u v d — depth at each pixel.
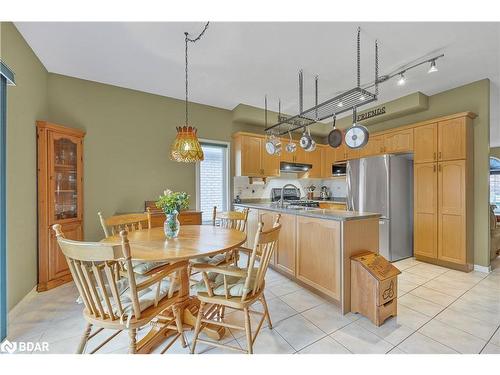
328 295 2.20
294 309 2.11
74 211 2.81
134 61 2.62
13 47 2.02
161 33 2.15
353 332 1.77
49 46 2.32
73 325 1.85
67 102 2.91
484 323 1.87
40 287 2.41
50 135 2.50
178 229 1.92
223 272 1.46
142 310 1.30
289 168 4.75
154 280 1.29
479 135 3.11
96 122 3.10
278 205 3.52
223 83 3.21
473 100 3.17
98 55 2.49
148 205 3.32
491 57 2.57
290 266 2.72
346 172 4.36
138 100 3.43
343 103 3.44
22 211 2.17
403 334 1.74
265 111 4.16
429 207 3.32
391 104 3.83
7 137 1.95
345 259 2.07
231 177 4.31
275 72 2.89
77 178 2.82
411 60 2.62
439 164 3.23
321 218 2.26
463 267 3.00
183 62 2.66
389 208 3.43
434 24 2.05
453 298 2.29
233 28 2.09
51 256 2.49
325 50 2.43
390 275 1.92
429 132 3.35
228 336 1.73
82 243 1.12
